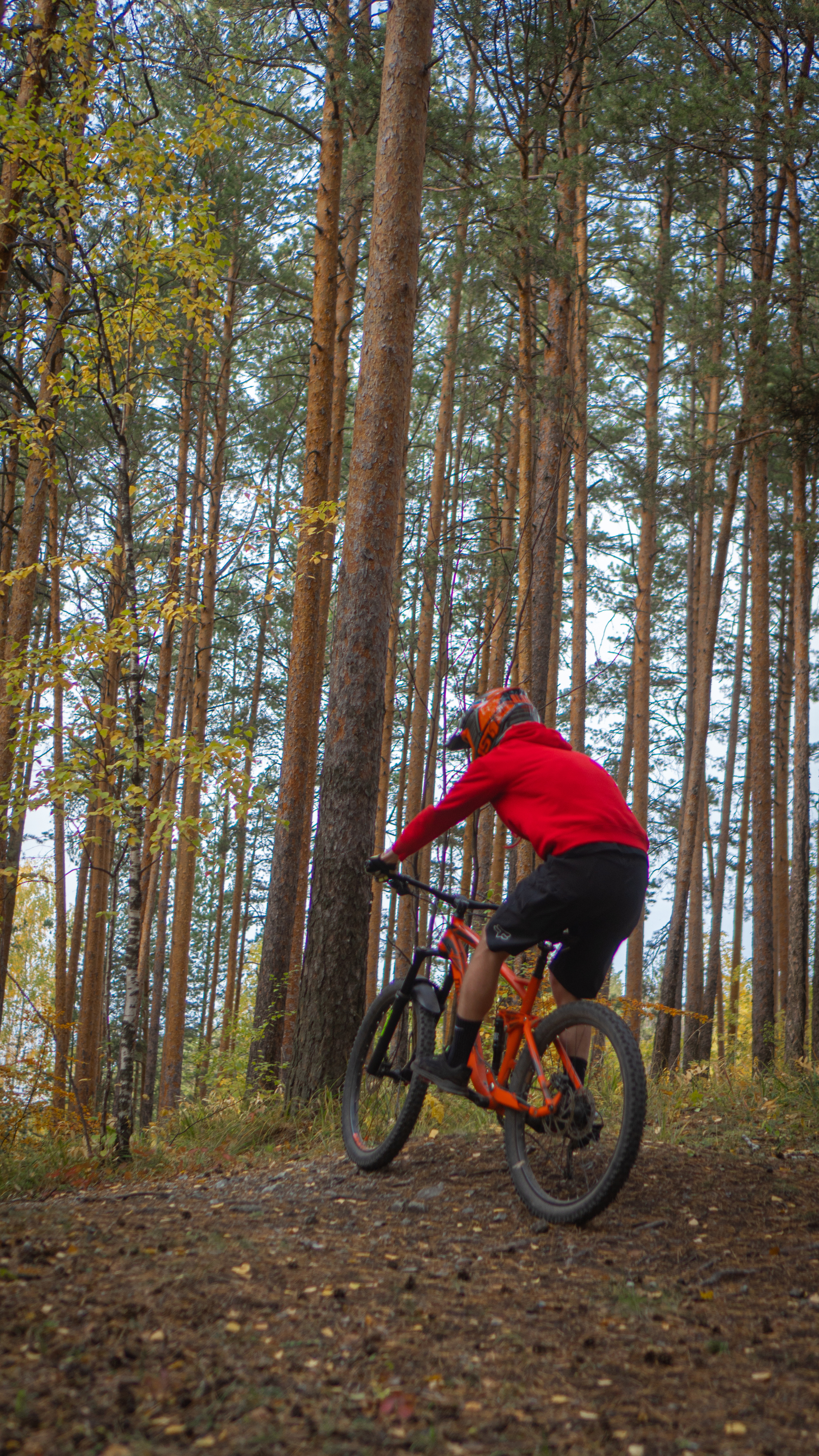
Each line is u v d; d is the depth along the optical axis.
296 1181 4.29
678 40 13.84
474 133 14.23
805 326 13.36
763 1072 10.10
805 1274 3.00
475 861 14.04
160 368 16.75
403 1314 2.56
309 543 11.27
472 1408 2.06
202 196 6.90
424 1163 4.46
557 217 12.34
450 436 19.47
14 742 6.62
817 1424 2.01
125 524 6.40
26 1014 8.88
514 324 16.31
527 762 3.77
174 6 10.92
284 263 18.22
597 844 3.56
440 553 16.48
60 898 17.89
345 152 12.95
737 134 12.11
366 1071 4.70
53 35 6.73
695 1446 1.91
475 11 11.27
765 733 15.27
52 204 6.80
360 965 6.45
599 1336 2.48
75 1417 1.89
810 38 12.28
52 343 8.77
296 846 10.98
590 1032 3.77
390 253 7.07
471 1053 4.04
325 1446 1.85
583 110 12.06
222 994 34.34
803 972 13.39
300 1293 2.67
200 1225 3.37
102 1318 2.38
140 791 6.05
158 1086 23.62
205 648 17.75
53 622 14.10
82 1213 3.61
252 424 21.34
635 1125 3.35
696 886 20.28
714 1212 3.73
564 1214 3.49
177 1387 2.04
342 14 11.98
